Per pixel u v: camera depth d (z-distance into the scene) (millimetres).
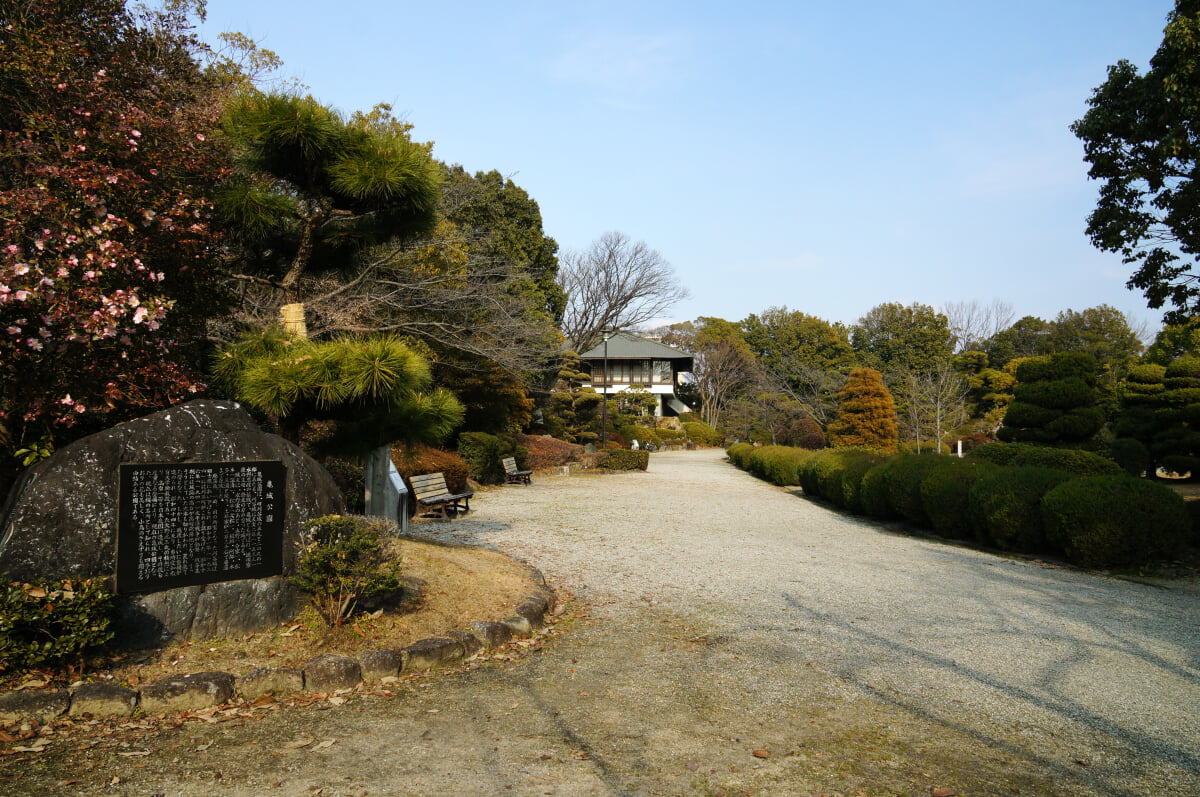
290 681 3881
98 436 3936
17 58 4922
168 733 3348
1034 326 48344
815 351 50062
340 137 5785
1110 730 3717
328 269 7094
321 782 2965
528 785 3008
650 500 14508
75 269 4332
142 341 4703
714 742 3498
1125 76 9836
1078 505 8055
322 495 4762
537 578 6438
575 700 4020
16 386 4480
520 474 17609
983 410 33562
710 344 50844
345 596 4461
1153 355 26266
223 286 6098
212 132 5852
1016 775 3203
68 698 3355
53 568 3693
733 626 5578
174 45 7465
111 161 4758
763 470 21188
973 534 9977
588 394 29547
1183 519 7887
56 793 2760
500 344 15078
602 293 39188
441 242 13320
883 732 3652
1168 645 5230
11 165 5363
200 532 4188
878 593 6750
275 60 11398
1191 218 9742
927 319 48062
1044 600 6582
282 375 4797
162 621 4016
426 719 3682
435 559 6242
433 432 6188
